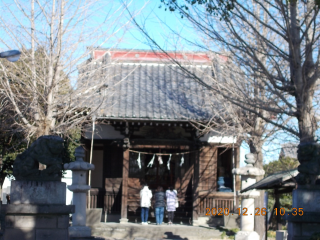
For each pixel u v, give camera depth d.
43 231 9.42
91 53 15.36
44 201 9.46
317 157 8.86
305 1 10.04
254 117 15.27
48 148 9.60
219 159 21.80
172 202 19.45
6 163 20.02
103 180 20.78
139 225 18.95
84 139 20.59
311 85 9.14
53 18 14.03
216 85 14.41
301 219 8.68
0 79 13.77
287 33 9.02
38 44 14.11
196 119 18.67
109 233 18.22
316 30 10.03
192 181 20.30
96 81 15.30
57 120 15.68
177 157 21.31
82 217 14.83
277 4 10.04
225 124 16.11
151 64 23.31
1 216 13.70
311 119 9.30
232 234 18.45
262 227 15.82
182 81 21.98
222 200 20.67
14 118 14.77
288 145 12.49
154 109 19.48
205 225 20.08
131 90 20.92
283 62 11.84
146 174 21.27
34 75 13.91
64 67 14.17
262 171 14.22
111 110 18.94
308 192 8.81
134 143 19.98
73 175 14.98
